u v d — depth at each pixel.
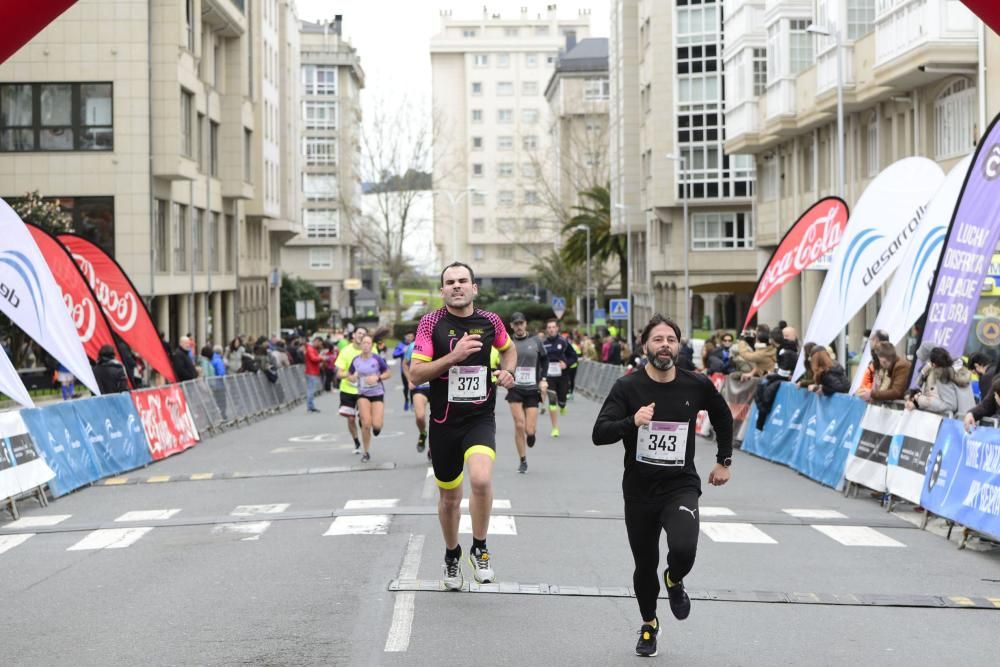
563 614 8.44
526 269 144.12
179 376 25.27
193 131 45.84
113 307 21.91
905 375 14.55
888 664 7.30
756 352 21.62
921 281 16.72
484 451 8.62
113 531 12.53
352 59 115.94
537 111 145.88
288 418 31.67
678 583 7.29
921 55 26.53
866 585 9.73
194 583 9.62
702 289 51.59
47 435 15.52
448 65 147.88
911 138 31.03
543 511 13.32
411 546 11.05
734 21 45.22
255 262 62.91
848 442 15.60
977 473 11.46
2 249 16.12
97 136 40.41
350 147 113.31
